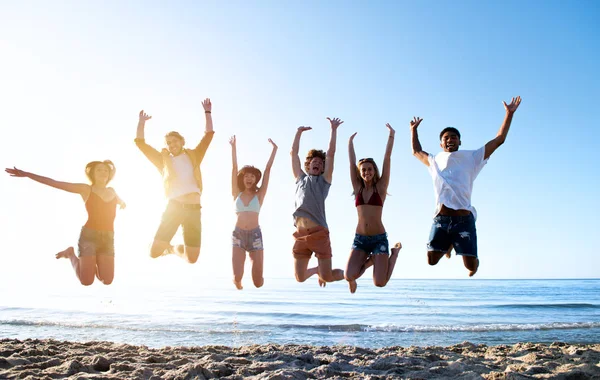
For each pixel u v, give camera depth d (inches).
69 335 522.3
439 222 263.3
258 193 299.6
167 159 273.1
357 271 276.1
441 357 320.5
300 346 382.6
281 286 2509.8
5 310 826.2
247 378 213.9
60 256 285.3
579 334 580.4
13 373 213.3
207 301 1177.4
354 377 230.4
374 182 282.7
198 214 273.9
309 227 281.0
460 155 266.1
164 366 251.0
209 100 292.7
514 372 236.1
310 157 291.1
